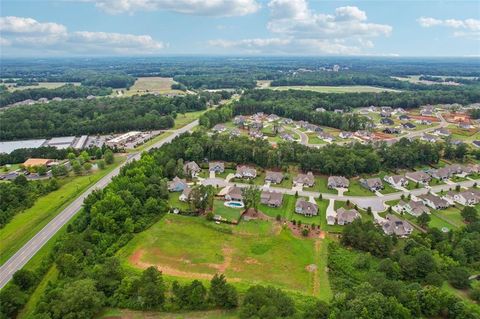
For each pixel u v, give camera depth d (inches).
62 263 3248.0
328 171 6023.6
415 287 3043.8
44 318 2566.4
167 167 5856.3
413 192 5546.3
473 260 3678.6
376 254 3794.3
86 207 4532.5
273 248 3929.6
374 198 5334.6
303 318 2721.5
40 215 4539.9
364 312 2600.9
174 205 4926.2
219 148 6712.6
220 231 4266.7
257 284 3292.3
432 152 6663.4
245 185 5718.5
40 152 6889.8
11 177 5959.6
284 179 5974.4
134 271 3412.9
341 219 4517.7
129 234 4033.0
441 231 4153.5
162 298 2933.1
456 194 5226.4
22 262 3599.9
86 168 6210.6
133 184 4859.7
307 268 3590.1
